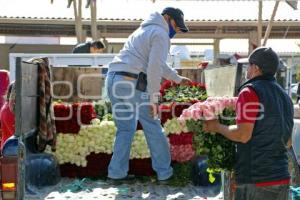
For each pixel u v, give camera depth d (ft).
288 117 9.29
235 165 9.53
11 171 10.67
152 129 14.12
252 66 9.37
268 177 8.91
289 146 9.90
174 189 13.76
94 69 19.38
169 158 14.23
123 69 14.32
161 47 13.99
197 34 50.60
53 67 19.22
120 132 14.20
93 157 15.35
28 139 13.64
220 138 10.14
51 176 13.58
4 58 52.65
